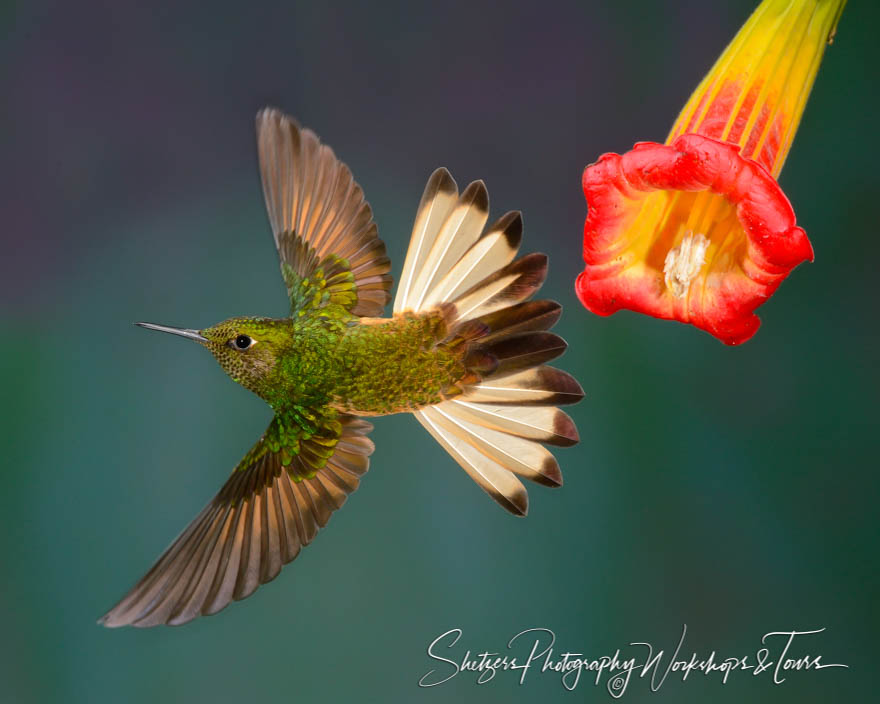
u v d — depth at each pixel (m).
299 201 3.50
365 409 3.48
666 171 3.41
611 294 3.42
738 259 3.42
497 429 3.47
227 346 3.48
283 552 3.48
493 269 3.47
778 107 3.43
